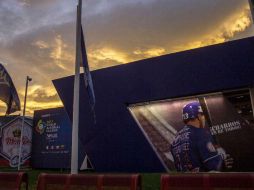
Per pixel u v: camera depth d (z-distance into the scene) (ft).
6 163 138.62
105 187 21.90
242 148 64.44
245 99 66.28
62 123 130.82
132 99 78.13
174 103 73.61
